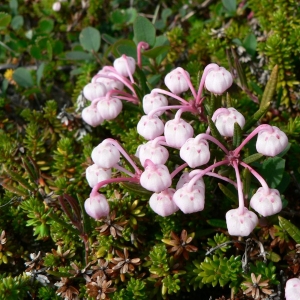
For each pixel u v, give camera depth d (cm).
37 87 22
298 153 18
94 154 15
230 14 23
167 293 16
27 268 17
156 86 21
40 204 17
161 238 17
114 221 16
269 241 17
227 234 16
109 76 18
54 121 20
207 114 17
